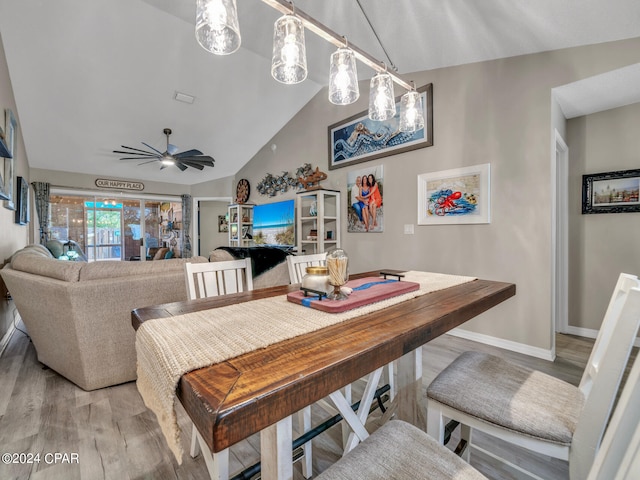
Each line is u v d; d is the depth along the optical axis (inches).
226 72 155.8
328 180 173.6
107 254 274.1
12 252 140.0
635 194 104.5
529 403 37.0
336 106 168.9
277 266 111.7
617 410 21.2
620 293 39.5
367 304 45.3
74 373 81.1
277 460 29.5
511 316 104.4
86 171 244.1
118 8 113.9
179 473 53.1
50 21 115.9
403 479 26.2
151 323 36.9
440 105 121.0
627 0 68.0
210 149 227.5
